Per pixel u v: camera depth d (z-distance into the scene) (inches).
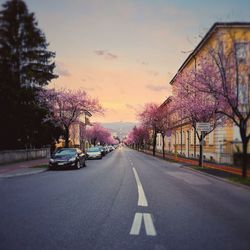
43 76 1520.7
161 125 1836.9
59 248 219.9
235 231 273.9
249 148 1128.8
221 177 721.6
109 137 5979.3
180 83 1106.7
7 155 1139.3
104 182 613.9
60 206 369.1
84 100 1572.3
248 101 747.4
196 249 222.8
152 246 227.3
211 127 1140.5
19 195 450.0
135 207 369.4
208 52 817.5
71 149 1007.0
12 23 1472.7
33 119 1328.7
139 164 1199.6
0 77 1266.0
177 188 550.6
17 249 217.6
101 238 244.5
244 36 857.5
